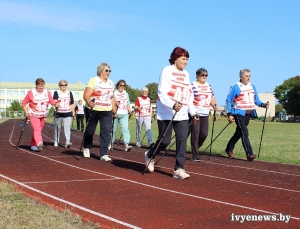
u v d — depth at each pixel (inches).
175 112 299.3
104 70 402.9
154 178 307.4
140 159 429.1
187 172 345.4
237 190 269.6
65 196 237.6
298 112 3868.1
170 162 408.2
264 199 243.8
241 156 487.5
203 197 245.1
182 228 182.7
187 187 275.4
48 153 461.1
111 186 271.6
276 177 329.4
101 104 402.9
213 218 199.2
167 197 242.8
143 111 586.9
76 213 200.1
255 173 349.1
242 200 239.8
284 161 438.0
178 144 312.0
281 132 1165.1
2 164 357.7
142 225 185.6
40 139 468.1
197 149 426.6
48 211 194.5
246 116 449.1
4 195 223.6
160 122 316.2
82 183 279.0
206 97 422.9
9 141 647.8
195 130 419.5
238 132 456.4
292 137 890.7
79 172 326.3
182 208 217.8
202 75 421.1
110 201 229.1
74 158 418.0
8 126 1438.2
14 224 173.3
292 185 293.9
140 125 596.7
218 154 507.8
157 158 440.8
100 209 211.5
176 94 306.5
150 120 592.4
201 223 190.5
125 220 193.2
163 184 283.9
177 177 311.3
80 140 705.0
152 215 202.5
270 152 534.6
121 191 256.7
